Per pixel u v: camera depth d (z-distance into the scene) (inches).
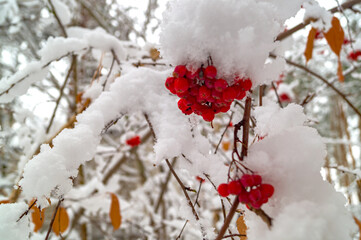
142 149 52.7
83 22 45.2
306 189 9.7
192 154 13.2
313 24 13.3
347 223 8.9
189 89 10.9
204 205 43.8
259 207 9.4
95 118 13.7
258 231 9.9
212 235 12.9
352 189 20.4
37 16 42.3
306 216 8.8
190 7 10.7
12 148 42.7
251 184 9.6
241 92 10.9
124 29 45.3
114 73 22.8
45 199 12.0
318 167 10.1
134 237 51.5
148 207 45.4
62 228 21.9
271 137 10.9
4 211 12.9
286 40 22.4
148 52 23.4
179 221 38.0
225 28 10.4
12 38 46.4
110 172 38.2
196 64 10.5
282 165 10.2
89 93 20.1
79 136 12.7
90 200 29.5
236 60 10.4
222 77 10.6
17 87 17.0
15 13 42.3
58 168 11.8
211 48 10.4
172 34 10.5
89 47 20.4
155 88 15.2
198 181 29.5
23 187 11.6
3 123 38.1
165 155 12.6
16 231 12.6
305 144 10.4
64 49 18.5
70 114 38.4
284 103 38.0
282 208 9.8
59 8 27.2
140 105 14.8
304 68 22.6
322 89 27.6
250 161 10.6
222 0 10.5
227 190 10.2
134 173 60.9
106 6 44.8
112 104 14.4
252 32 9.9
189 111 11.9
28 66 17.1
